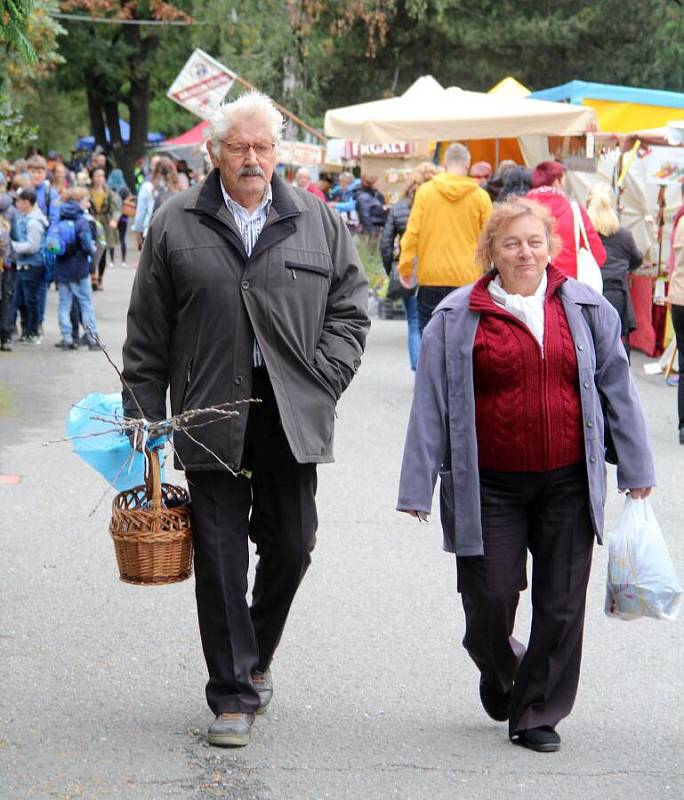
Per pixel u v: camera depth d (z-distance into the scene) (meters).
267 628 5.90
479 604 5.51
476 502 5.40
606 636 7.12
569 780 5.31
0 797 5.08
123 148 55.62
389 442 12.24
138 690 6.25
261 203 5.61
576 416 5.41
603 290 14.06
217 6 39.38
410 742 5.68
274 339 5.53
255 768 5.39
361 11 41.16
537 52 46.56
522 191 14.21
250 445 5.63
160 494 5.51
